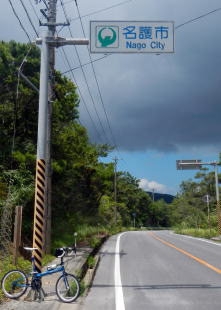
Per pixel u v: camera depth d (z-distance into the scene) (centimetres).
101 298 820
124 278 1060
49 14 1395
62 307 734
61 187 2005
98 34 948
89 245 1889
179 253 1688
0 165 1489
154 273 1141
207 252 1733
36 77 1767
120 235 3522
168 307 736
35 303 742
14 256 1016
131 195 8519
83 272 1130
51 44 957
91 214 2881
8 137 1667
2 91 1716
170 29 953
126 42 946
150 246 2078
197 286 944
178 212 6347
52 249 1502
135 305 755
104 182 2509
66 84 2192
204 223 4375
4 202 1257
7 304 723
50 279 982
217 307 734
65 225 2195
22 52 1794
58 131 1902
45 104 910
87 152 2398
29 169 1582
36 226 862
